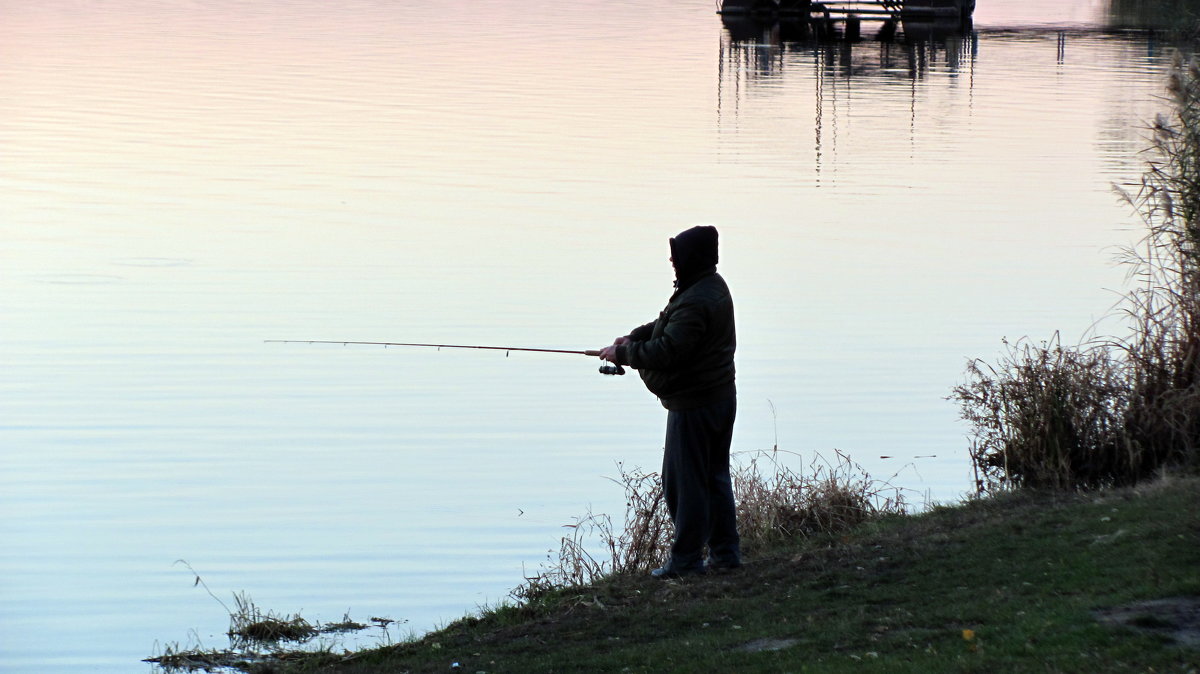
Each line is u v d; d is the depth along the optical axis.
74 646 33.97
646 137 124.25
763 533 37.06
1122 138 122.12
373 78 160.88
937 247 81.75
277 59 178.62
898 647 25.28
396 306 68.75
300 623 35.16
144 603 36.81
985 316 66.62
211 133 121.50
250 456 49.34
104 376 58.00
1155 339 41.44
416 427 52.66
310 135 121.38
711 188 100.69
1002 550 30.83
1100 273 74.50
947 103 148.88
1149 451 40.28
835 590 29.59
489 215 90.38
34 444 50.22
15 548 40.94
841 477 41.69
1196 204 42.12
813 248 81.81
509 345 62.78
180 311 67.62
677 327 30.08
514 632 30.08
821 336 63.91
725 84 164.62
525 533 42.19
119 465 48.22
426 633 32.88
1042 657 23.39
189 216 89.00
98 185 98.25
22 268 75.44
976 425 48.25
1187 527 29.67
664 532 37.12
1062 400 41.03
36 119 126.94
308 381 57.94
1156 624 24.14
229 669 31.84
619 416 54.16
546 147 117.62
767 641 26.89
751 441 50.47
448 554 40.44
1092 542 30.08
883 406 54.09
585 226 87.44
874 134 127.94
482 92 151.12
